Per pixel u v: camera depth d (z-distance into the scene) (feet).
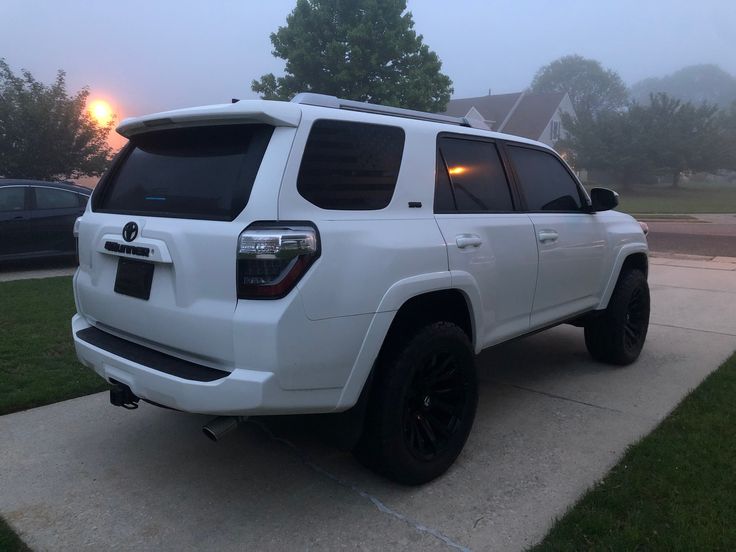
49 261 33.06
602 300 15.67
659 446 11.41
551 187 14.25
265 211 8.25
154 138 10.54
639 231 17.25
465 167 11.74
